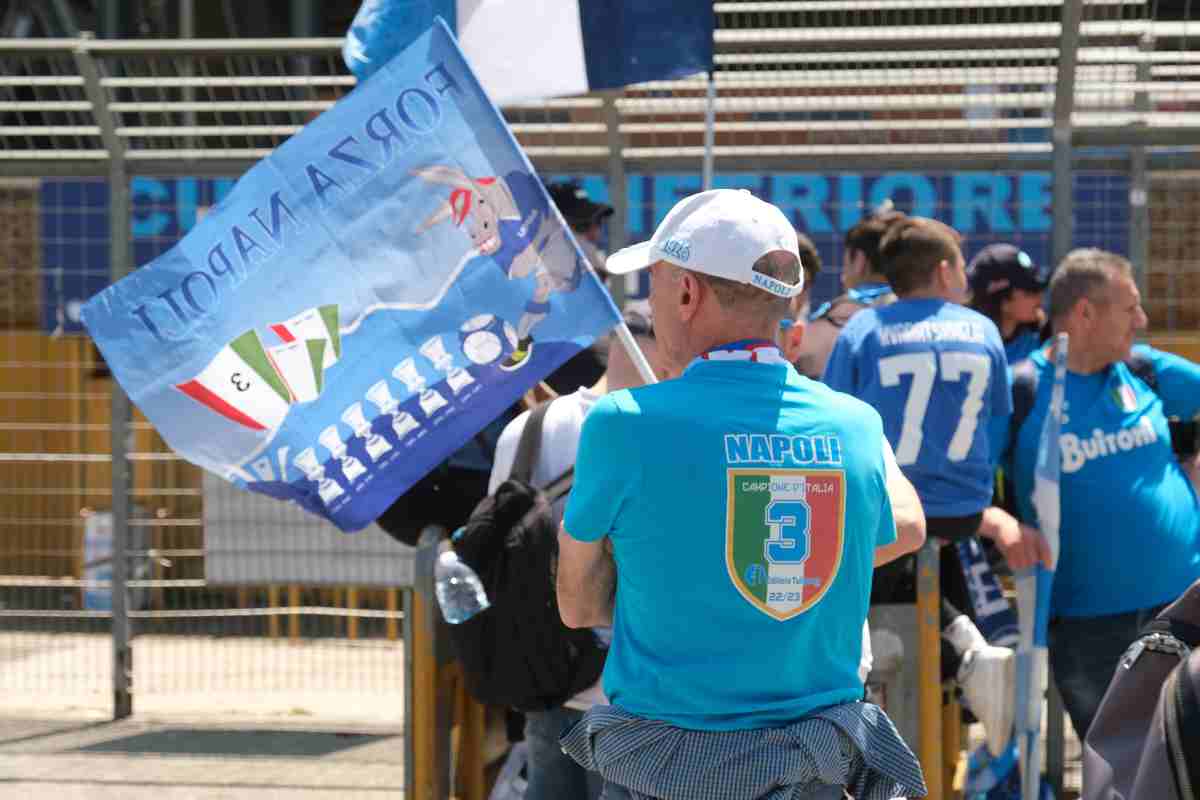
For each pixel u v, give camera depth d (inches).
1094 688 250.7
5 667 428.5
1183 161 323.9
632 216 349.1
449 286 195.2
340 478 194.4
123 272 366.0
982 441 231.9
